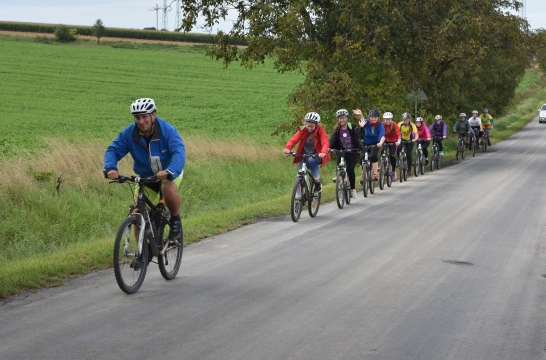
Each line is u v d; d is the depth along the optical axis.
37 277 7.07
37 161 16.23
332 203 14.24
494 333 5.29
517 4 32.72
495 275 7.39
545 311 5.95
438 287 6.80
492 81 45.62
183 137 23.39
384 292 6.57
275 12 24.05
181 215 14.29
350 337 5.14
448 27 24.80
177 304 6.09
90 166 16.14
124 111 49.88
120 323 5.46
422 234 10.12
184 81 74.00
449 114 38.78
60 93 58.56
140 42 114.88
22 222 12.67
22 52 87.25
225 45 26.03
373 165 15.87
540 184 17.72
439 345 4.98
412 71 27.33
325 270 7.59
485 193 15.70
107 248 8.86
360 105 25.50
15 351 4.74
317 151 12.08
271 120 47.06
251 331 5.27
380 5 23.73
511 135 46.53
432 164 22.95
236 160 21.23
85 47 101.12
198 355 4.69
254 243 9.41
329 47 26.42
